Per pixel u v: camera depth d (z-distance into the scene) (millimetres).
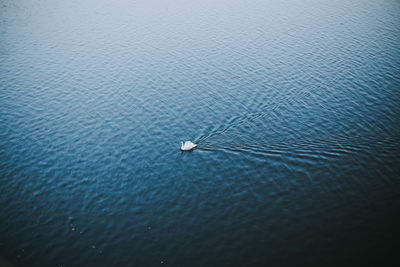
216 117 48250
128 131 46562
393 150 40500
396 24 73438
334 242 30594
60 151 43375
